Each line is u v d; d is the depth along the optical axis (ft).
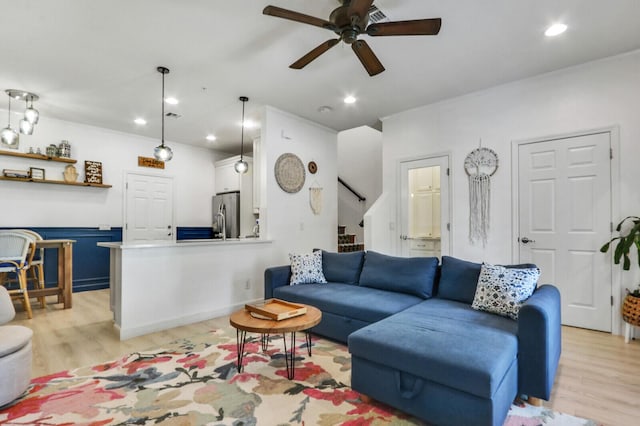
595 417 5.98
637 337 9.98
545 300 6.82
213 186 23.00
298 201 16.15
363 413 6.13
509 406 5.73
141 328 10.51
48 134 16.33
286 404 6.43
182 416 6.04
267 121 14.71
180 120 16.69
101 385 7.20
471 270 9.16
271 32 9.05
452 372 5.28
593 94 10.89
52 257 16.42
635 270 10.18
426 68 11.21
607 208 10.64
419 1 7.79
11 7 7.82
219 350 9.16
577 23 8.71
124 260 10.25
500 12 8.23
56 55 10.15
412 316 7.64
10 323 11.70
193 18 8.39
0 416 6.05
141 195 19.52
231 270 13.17
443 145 14.17
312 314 7.84
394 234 15.71
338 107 14.87
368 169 23.02
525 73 11.67
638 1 7.80
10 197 15.51
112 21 8.46
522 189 12.24
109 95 13.35
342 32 7.18
